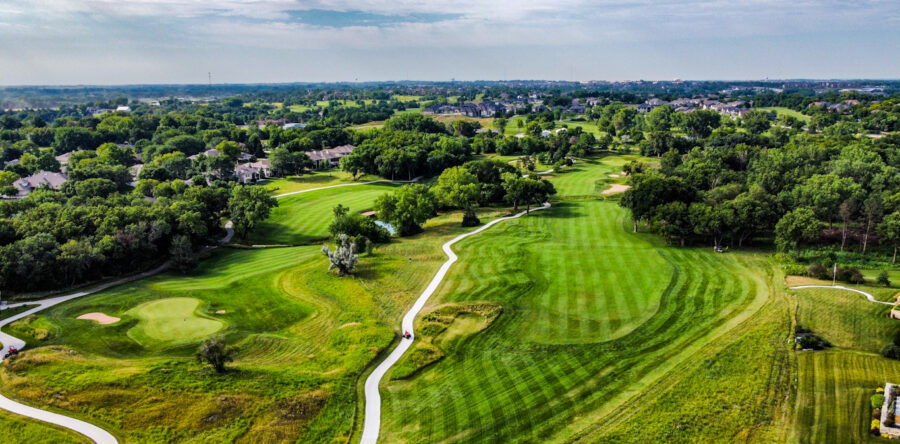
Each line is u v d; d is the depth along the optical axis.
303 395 48.88
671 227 89.94
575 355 55.69
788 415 43.28
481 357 56.25
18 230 80.81
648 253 87.31
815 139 168.38
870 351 52.50
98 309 68.50
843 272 71.62
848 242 90.12
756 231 89.25
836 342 54.62
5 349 56.91
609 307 66.75
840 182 96.38
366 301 71.19
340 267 80.69
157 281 81.38
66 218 85.69
